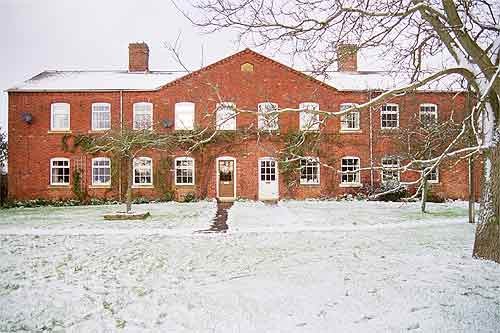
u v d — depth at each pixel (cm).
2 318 616
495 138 899
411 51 902
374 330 532
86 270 930
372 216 1970
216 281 806
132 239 1370
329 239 1316
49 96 2952
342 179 2923
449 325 539
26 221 1900
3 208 2698
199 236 1418
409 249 1092
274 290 726
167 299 694
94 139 2769
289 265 931
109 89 2945
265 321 576
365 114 2705
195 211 2253
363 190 2900
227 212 2189
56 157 2938
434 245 1148
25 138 2938
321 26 759
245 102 2895
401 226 1616
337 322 564
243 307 638
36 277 870
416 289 702
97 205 2814
